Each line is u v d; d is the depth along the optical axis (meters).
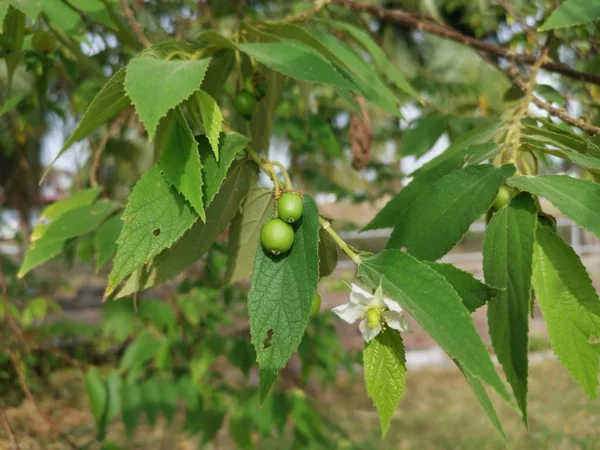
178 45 0.22
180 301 0.52
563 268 0.17
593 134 0.24
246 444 0.46
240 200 0.23
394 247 0.19
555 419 1.00
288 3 0.67
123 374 0.47
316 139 0.63
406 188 0.24
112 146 0.62
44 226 0.34
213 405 0.47
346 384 1.24
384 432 0.17
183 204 0.18
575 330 0.17
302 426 0.48
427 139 0.46
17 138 0.60
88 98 0.57
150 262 0.22
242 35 0.28
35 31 0.37
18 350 0.53
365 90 0.30
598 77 0.32
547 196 0.17
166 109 0.16
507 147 0.21
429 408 1.15
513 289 0.16
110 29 0.36
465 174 0.19
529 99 0.24
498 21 0.54
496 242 0.17
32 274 0.74
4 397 0.55
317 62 0.23
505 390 0.14
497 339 0.16
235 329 0.65
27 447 0.52
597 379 0.16
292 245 0.18
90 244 0.49
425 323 0.15
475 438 0.97
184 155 0.18
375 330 0.17
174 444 0.93
